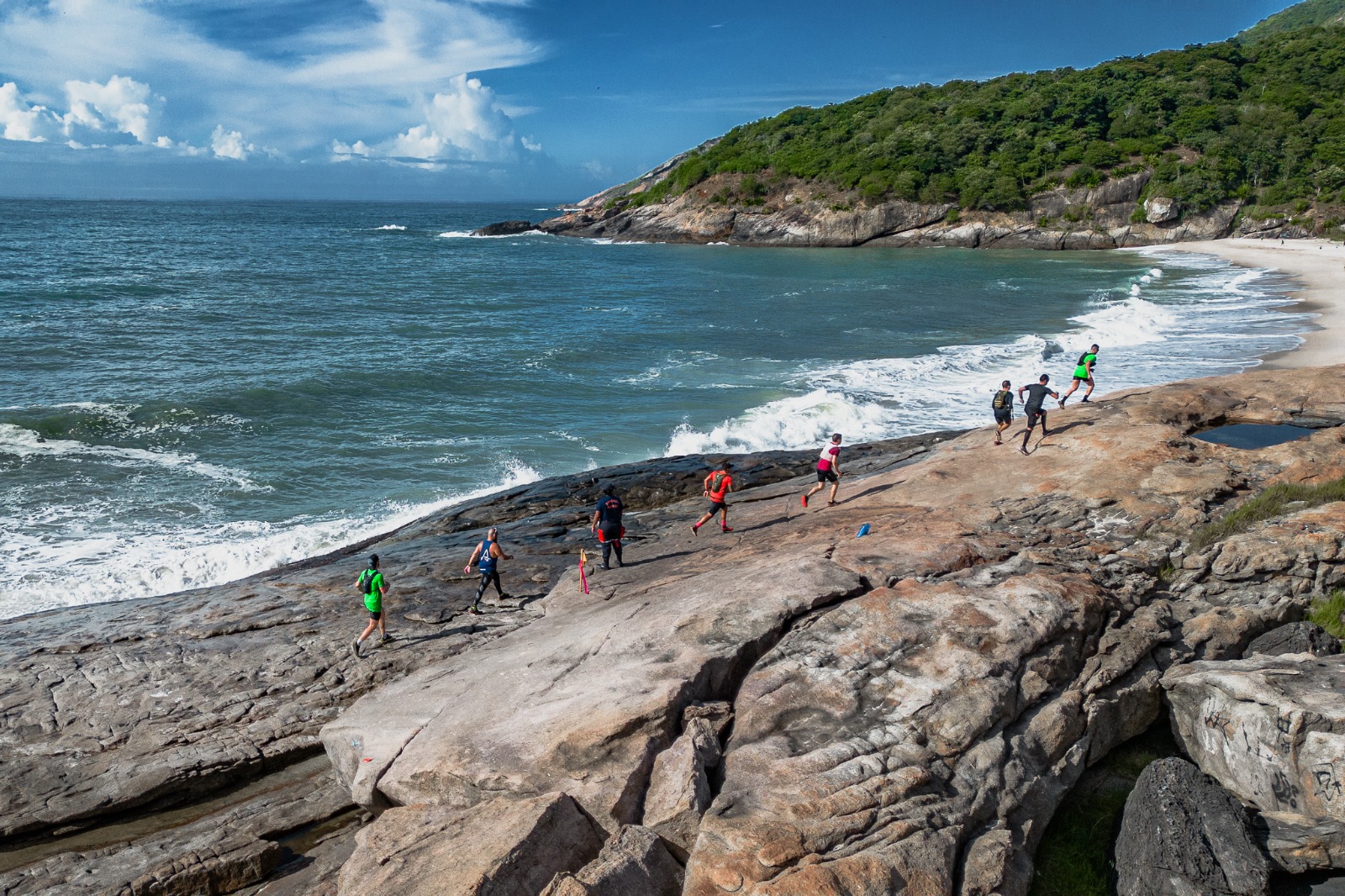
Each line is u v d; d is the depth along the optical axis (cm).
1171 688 828
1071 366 3175
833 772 659
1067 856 700
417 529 1727
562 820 643
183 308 4391
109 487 1989
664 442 2444
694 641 848
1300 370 1952
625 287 6253
